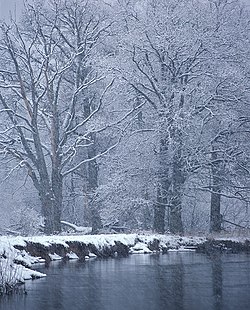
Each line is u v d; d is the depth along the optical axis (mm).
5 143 41812
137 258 28203
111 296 16359
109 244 29609
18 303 15383
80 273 21297
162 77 40062
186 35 39406
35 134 40688
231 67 39562
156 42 39219
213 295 16578
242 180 40031
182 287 18000
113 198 40438
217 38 40188
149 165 39219
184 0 41188
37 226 42500
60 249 25984
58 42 40969
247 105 40000
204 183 40188
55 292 17062
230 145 39594
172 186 38875
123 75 39938
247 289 17625
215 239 36469
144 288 17812
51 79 40594
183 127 37781
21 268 19953
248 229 39688
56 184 41219
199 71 40000
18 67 40031
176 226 39344
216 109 38844
